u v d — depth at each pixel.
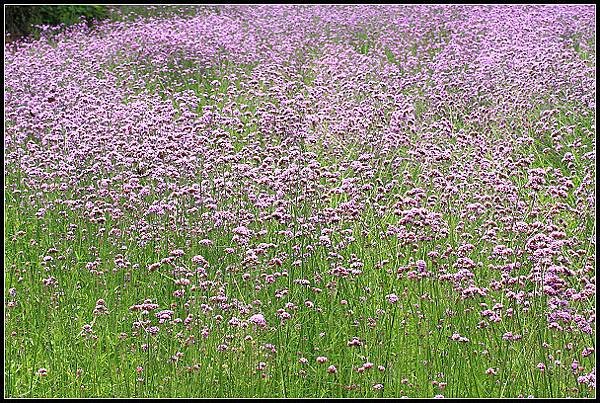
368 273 5.82
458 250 5.67
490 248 6.08
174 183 7.01
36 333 5.26
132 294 5.73
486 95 9.70
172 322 5.15
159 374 4.81
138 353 5.02
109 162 7.41
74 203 6.92
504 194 6.61
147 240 6.30
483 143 7.97
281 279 5.73
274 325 5.18
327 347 5.03
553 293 4.86
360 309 5.38
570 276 5.28
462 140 7.90
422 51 12.90
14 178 7.89
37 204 7.33
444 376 4.72
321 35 14.49
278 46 13.27
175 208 6.59
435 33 13.95
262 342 5.01
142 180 7.34
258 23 15.73
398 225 6.21
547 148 7.97
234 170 6.98
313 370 4.82
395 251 6.04
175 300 5.59
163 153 7.21
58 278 6.00
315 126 8.45
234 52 12.90
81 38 14.84
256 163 7.64
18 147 8.32
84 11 16.77
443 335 5.09
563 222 6.26
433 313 5.31
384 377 4.70
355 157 7.99
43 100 9.45
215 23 15.23
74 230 6.70
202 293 5.53
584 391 4.50
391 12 16.08
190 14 17.97
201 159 7.36
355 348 4.96
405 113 8.48
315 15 16.45
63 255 6.25
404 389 4.70
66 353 5.06
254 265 5.74
